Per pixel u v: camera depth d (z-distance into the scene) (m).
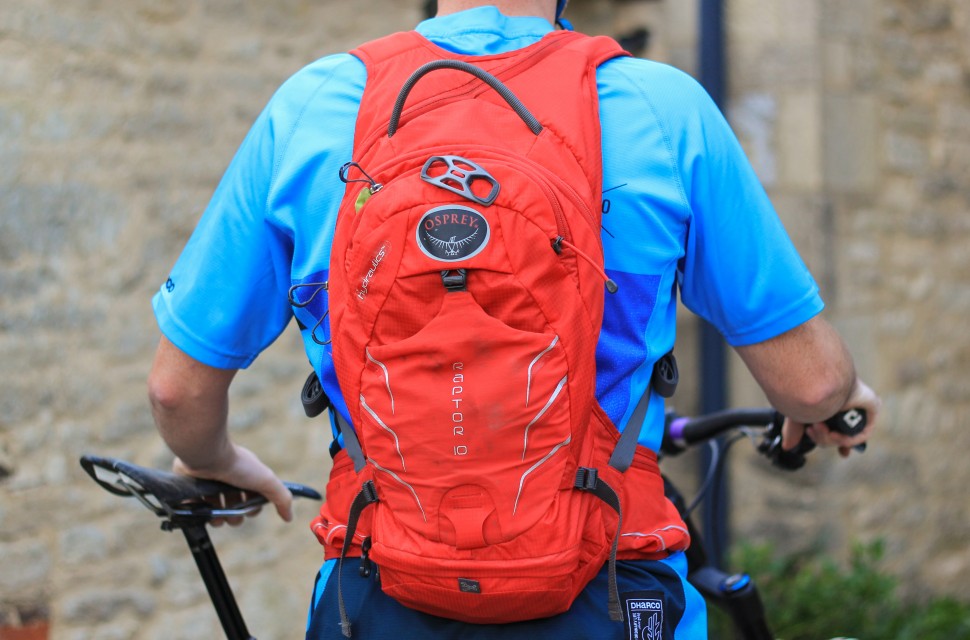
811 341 1.45
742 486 4.78
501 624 1.31
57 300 3.73
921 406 4.99
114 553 3.82
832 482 4.64
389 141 1.32
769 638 2.14
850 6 4.68
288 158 1.41
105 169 3.83
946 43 5.16
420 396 1.21
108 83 3.85
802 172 4.57
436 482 1.21
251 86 4.19
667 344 1.39
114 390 3.84
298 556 4.25
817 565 4.56
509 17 1.46
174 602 3.95
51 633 3.68
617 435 1.34
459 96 1.34
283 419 4.24
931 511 5.04
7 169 3.63
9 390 3.62
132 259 3.90
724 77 4.70
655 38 4.82
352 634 1.36
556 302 1.23
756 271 1.42
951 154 5.17
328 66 1.46
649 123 1.37
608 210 1.35
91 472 1.77
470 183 1.24
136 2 3.91
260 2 4.21
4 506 3.61
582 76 1.37
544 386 1.21
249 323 1.48
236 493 1.84
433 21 1.47
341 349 1.28
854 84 4.69
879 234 4.81
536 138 1.30
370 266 1.24
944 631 4.40
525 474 1.21
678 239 1.38
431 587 1.24
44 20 3.71
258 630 4.12
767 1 4.62
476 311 1.21
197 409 1.52
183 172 4.02
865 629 4.13
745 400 4.71
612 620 1.30
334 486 1.45
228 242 1.45
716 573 2.14
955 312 5.18
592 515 1.29
